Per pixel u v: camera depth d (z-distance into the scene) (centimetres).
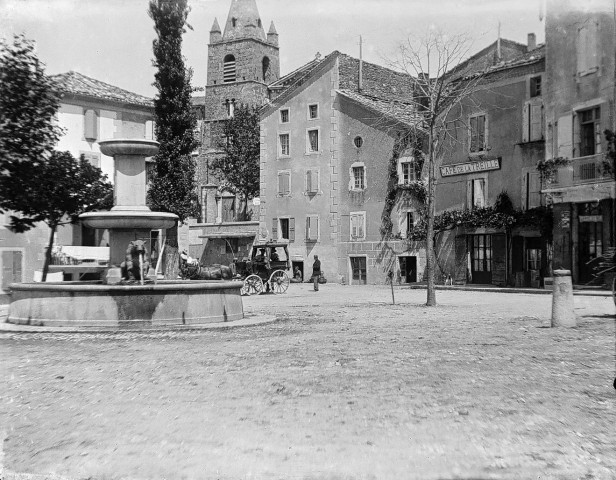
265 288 3077
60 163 1588
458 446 499
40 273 1734
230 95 7444
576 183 2727
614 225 2581
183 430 550
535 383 735
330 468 454
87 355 986
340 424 564
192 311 1388
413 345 1080
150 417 594
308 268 4641
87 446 509
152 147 1535
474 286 3406
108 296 1320
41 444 514
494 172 3400
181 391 710
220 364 893
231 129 5859
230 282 1469
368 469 451
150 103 3092
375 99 4669
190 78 3114
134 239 1544
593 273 2634
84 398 678
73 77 2761
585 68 2652
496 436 525
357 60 4756
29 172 1558
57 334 1245
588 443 505
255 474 444
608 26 2572
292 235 4747
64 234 1975
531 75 3186
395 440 516
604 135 2614
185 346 1089
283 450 492
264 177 4894
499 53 3456
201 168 6919
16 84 1430
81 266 2005
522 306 2075
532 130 3186
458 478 434
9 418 590
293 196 4744
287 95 4788
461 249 3578
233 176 5791
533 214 3092
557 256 2831
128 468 459
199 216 5797
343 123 4503
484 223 3362
